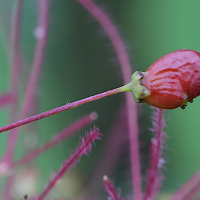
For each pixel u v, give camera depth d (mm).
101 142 196
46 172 192
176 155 195
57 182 174
